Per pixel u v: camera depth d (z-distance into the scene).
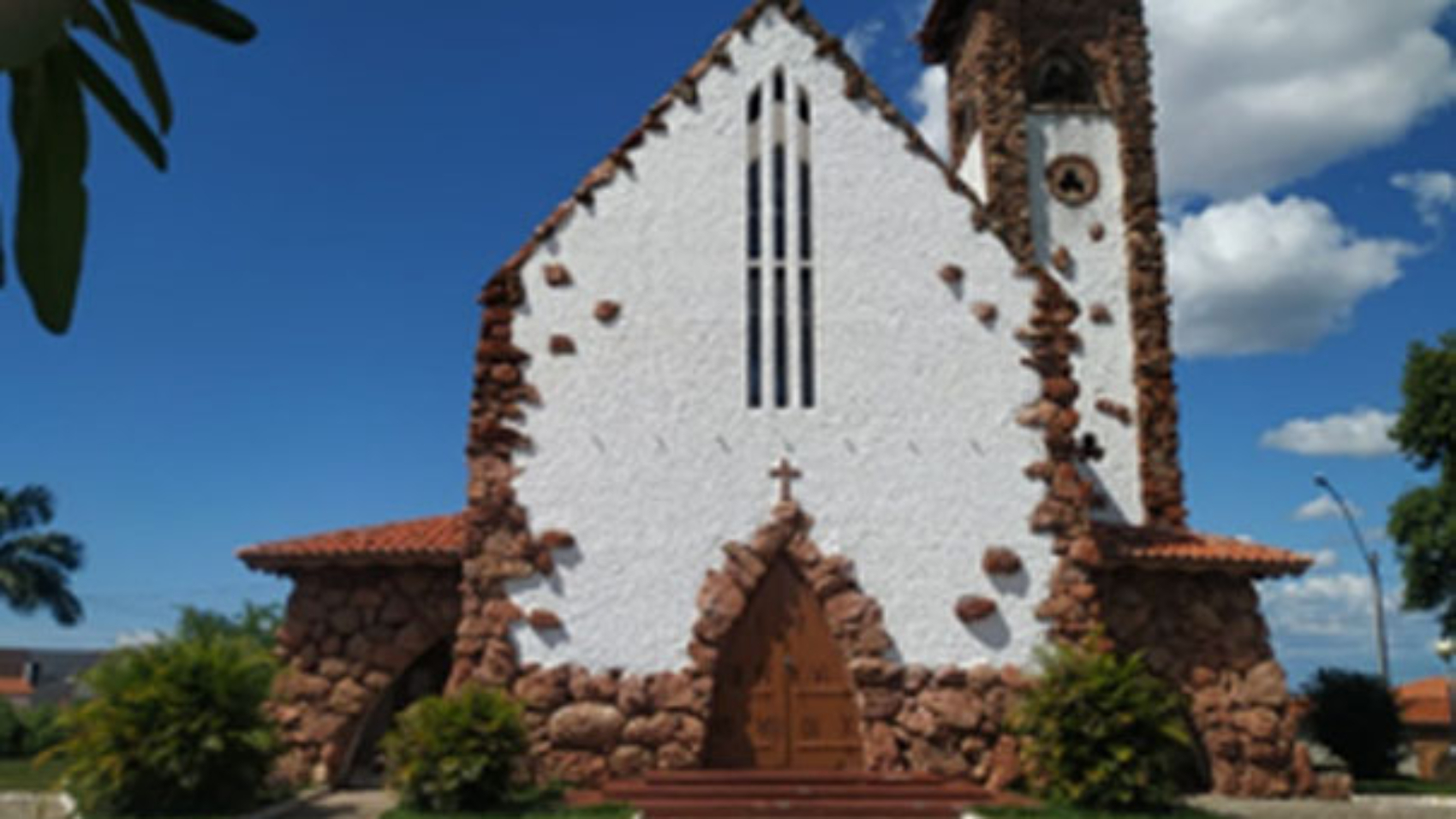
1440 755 34.81
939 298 17.20
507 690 15.71
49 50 2.07
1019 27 23.22
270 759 14.66
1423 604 29.02
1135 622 17.33
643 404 16.69
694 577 16.14
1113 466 20.73
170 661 14.44
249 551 17.02
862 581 16.16
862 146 17.75
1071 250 21.95
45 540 42.22
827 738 15.84
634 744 15.59
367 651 17.28
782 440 16.62
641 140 17.61
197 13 2.23
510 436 16.48
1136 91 22.72
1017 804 14.35
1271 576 17.53
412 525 18.77
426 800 14.25
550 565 16.12
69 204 2.15
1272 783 16.80
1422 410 29.25
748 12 18.19
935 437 16.69
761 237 17.52
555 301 17.02
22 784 18.19
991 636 16.02
